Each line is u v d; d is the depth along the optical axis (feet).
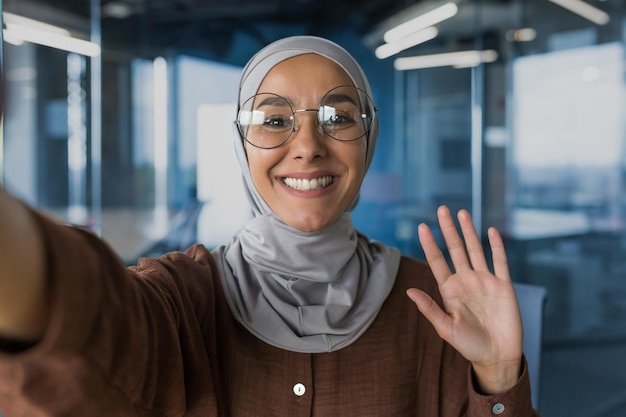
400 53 20.94
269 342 2.99
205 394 2.67
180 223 21.29
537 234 16.05
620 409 10.29
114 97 22.38
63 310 1.57
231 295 3.11
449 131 19.45
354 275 3.21
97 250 1.86
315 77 3.03
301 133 2.98
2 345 1.57
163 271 2.75
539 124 16.05
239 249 3.30
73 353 1.64
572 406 10.45
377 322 3.18
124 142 22.45
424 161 20.25
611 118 14.84
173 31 23.16
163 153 22.97
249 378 2.95
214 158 22.94
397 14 21.08
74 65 21.61
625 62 14.53
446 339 2.82
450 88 19.27
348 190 3.11
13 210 1.50
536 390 4.95
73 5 20.44
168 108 23.13
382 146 21.30
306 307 3.05
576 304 15.14
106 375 1.80
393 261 3.45
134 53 22.70
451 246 3.01
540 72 15.97
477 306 2.92
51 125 21.79
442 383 3.14
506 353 2.85
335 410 2.94
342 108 3.06
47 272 1.58
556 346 13.21
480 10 17.28
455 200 19.38
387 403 2.99
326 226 3.17
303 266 3.09
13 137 21.40
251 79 3.16
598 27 14.85
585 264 15.26
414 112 20.58
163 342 2.25
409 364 3.13
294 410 2.90
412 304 3.28
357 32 22.48
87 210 21.39
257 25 23.47
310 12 22.86
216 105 23.34
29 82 21.39
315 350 2.97
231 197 22.70
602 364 12.25
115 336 1.85
